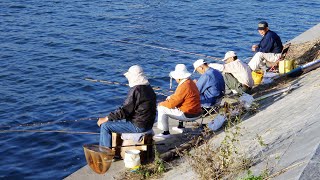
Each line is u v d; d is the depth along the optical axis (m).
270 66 15.37
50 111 15.43
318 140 6.83
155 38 25.30
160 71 19.88
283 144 7.74
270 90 13.50
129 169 9.38
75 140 13.16
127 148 9.67
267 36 15.20
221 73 12.59
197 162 8.15
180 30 27.03
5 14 29.06
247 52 23.16
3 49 22.05
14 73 18.88
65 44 23.39
